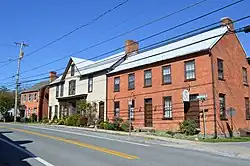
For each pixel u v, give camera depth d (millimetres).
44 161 11602
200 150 16438
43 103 57000
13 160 11852
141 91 31875
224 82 26641
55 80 51781
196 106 26141
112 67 37469
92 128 33344
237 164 11867
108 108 36344
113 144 17281
